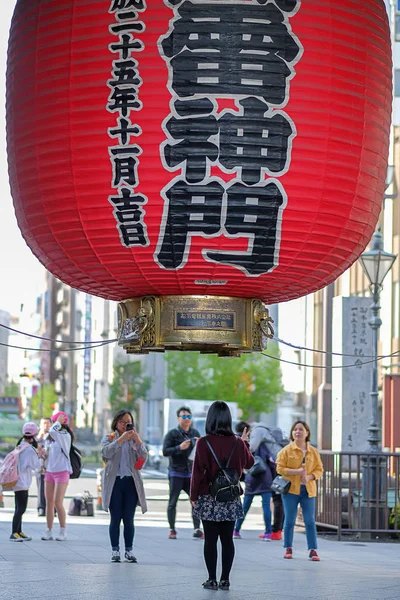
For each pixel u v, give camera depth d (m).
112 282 12.79
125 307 13.36
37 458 21.83
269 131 11.42
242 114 11.34
